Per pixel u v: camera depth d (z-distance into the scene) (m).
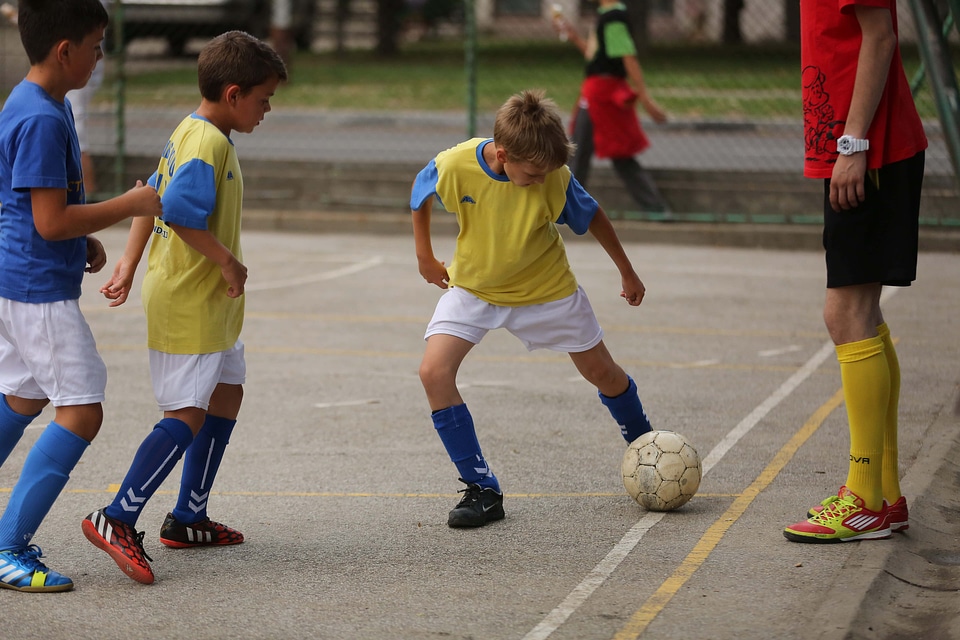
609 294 29.05
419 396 20.12
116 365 21.97
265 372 21.70
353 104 59.50
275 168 41.66
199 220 11.74
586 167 37.59
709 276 31.64
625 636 10.62
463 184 13.48
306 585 12.02
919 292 28.94
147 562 12.05
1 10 36.34
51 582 11.75
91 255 12.73
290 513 14.41
